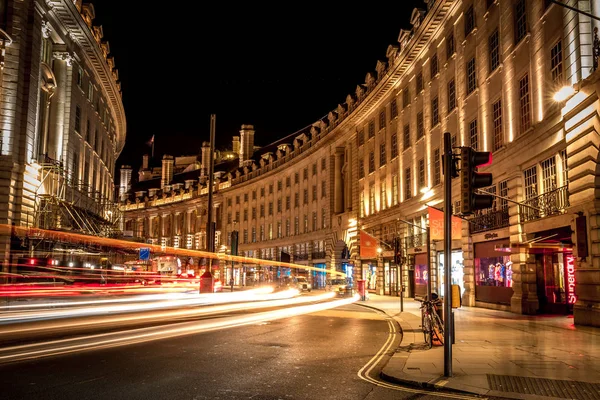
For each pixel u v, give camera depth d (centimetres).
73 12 3644
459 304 973
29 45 3228
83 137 4278
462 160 891
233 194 8225
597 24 1617
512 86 2255
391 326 1838
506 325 1738
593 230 1609
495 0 2442
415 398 754
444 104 3053
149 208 10094
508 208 2259
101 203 4866
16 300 2845
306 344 1327
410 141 3594
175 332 1527
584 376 889
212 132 3152
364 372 957
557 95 1791
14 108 3072
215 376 888
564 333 1511
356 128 4812
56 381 823
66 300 2975
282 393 771
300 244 6325
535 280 2148
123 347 1198
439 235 2472
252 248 7481
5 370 904
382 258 4275
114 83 5153
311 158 6069
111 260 4850
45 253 3359
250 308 2716
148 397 732
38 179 3322
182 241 9294
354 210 4775
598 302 1609
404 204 3641
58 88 3803
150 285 4606
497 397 758
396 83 3884
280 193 6900
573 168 1702
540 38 2000
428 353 1167
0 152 3012
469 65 2762
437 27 3148
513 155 2202
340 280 4756
